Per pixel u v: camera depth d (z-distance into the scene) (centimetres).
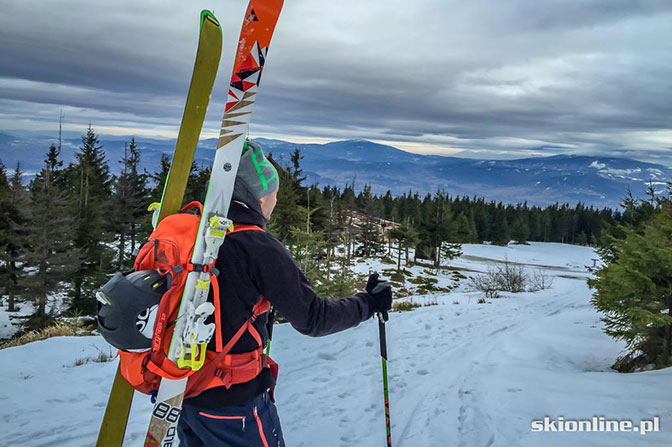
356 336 834
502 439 370
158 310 135
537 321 1193
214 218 140
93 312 2617
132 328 132
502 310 1412
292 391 523
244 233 151
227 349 147
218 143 148
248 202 157
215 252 141
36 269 2817
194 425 152
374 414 453
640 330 780
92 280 2784
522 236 8925
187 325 138
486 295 2273
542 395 486
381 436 398
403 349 762
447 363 671
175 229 147
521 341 898
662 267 777
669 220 885
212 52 161
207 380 146
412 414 450
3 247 2602
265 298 154
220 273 146
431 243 5094
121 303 130
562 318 1277
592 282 877
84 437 386
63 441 378
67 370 567
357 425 424
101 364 597
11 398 464
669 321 723
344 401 491
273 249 150
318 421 433
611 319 946
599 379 543
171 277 136
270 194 166
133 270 143
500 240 8469
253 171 160
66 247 2633
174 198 170
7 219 2605
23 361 604
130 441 373
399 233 4897
